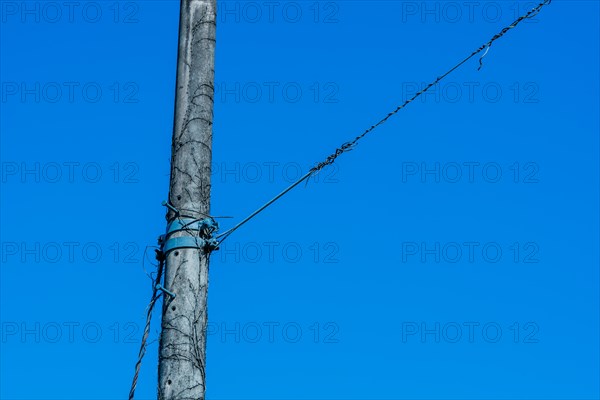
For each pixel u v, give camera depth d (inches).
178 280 288.4
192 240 292.8
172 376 276.8
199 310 287.0
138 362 288.8
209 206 302.5
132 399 286.0
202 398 278.7
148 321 292.8
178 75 315.9
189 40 319.3
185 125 307.1
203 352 284.2
